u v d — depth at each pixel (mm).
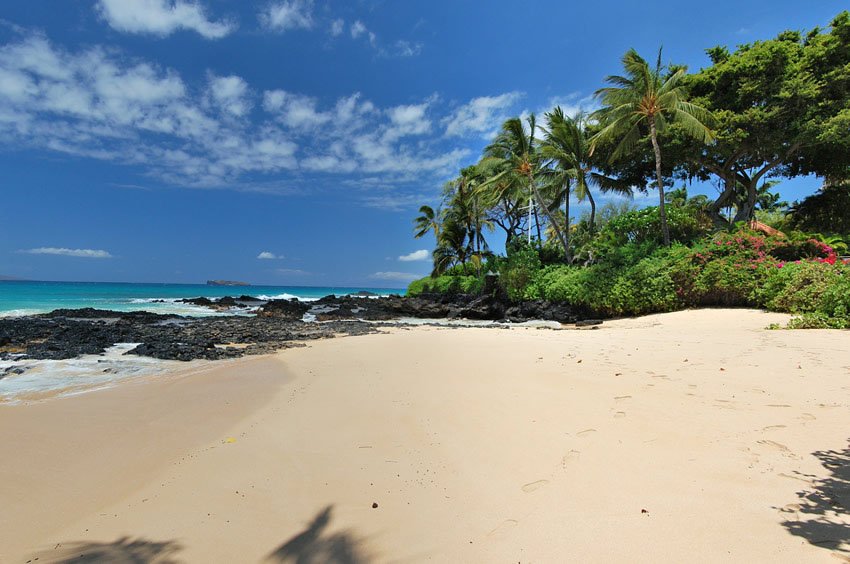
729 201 29422
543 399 5469
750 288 15414
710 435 3957
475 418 4914
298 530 2859
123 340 12789
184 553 2629
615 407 4957
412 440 4367
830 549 2256
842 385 5234
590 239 26859
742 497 2865
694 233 21719
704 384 5699
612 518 2746
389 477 3584
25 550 2701
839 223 27328
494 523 2822
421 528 2816
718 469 3287
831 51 22234
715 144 22719
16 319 18266
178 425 5090
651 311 18547
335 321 24016
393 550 2594
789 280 13633
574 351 9188
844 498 2742
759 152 23406
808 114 21469
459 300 29406
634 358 7871
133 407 5902
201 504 3242
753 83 22188
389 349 10938
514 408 5176
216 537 2803
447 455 3955
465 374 7250
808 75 21547
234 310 29984
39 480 3686
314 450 4219
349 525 2891
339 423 4992
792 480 3033
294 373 8211
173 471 3834
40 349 10812
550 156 25438
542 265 26078
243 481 3600
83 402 6180
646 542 2471
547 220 34094
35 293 43125
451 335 14102
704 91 24297
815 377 5652
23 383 7531
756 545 2355
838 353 7023
